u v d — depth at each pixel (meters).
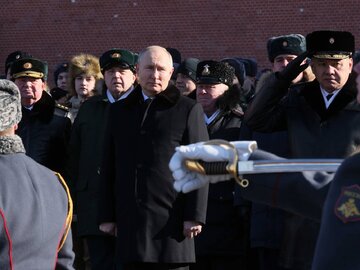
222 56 22.08
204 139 6.80
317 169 3.35
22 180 4.09
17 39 23.30
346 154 5.86
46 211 4.11
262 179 3.38
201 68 7.96
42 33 23.14
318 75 5.99
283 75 5.81
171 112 6.78
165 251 6.62
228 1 22.00
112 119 6.89
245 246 7.71
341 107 5.94
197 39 22.23
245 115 6.04
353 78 5.94
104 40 22.78
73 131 8.45
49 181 4.22
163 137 6.72
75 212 8.75
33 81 8.57
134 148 6.77
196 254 7.68
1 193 4.01
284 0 21.69
